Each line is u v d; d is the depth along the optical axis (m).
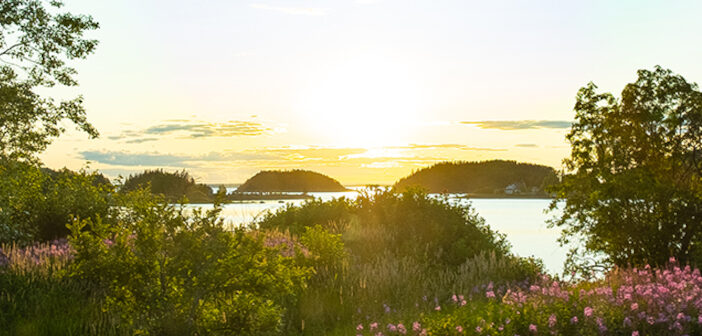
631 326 6.50
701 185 14.87
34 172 14.13
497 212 67.56
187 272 6.70
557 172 17.48
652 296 7.09
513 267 12.67
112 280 6.61
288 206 17.95
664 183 15.28
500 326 6.84
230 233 7.12
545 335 6.52
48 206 14.28
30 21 12.90
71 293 8.34
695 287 7.37
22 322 7.26
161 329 6.53
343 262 11.17
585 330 6.46
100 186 15.37
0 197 13.23
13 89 12.63
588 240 16.84
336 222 16.50
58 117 13.40
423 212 16.12
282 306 8.79
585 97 16.98
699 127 15.51
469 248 14.09
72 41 13.21
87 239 6.72
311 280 10.27
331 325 8.95
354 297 9.85
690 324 6.49
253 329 6.76
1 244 12.71
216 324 6.64
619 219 15.73
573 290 9.02
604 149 16.75
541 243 28.12
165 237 6.77
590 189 16.64
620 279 9.38
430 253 13.91
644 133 15.85
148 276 6.67
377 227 15.35
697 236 14.93
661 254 15.27
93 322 7.38
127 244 7.11
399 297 10.13
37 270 9.14
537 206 93.62
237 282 6.76
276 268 7.16
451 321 7.34
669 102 15.81
